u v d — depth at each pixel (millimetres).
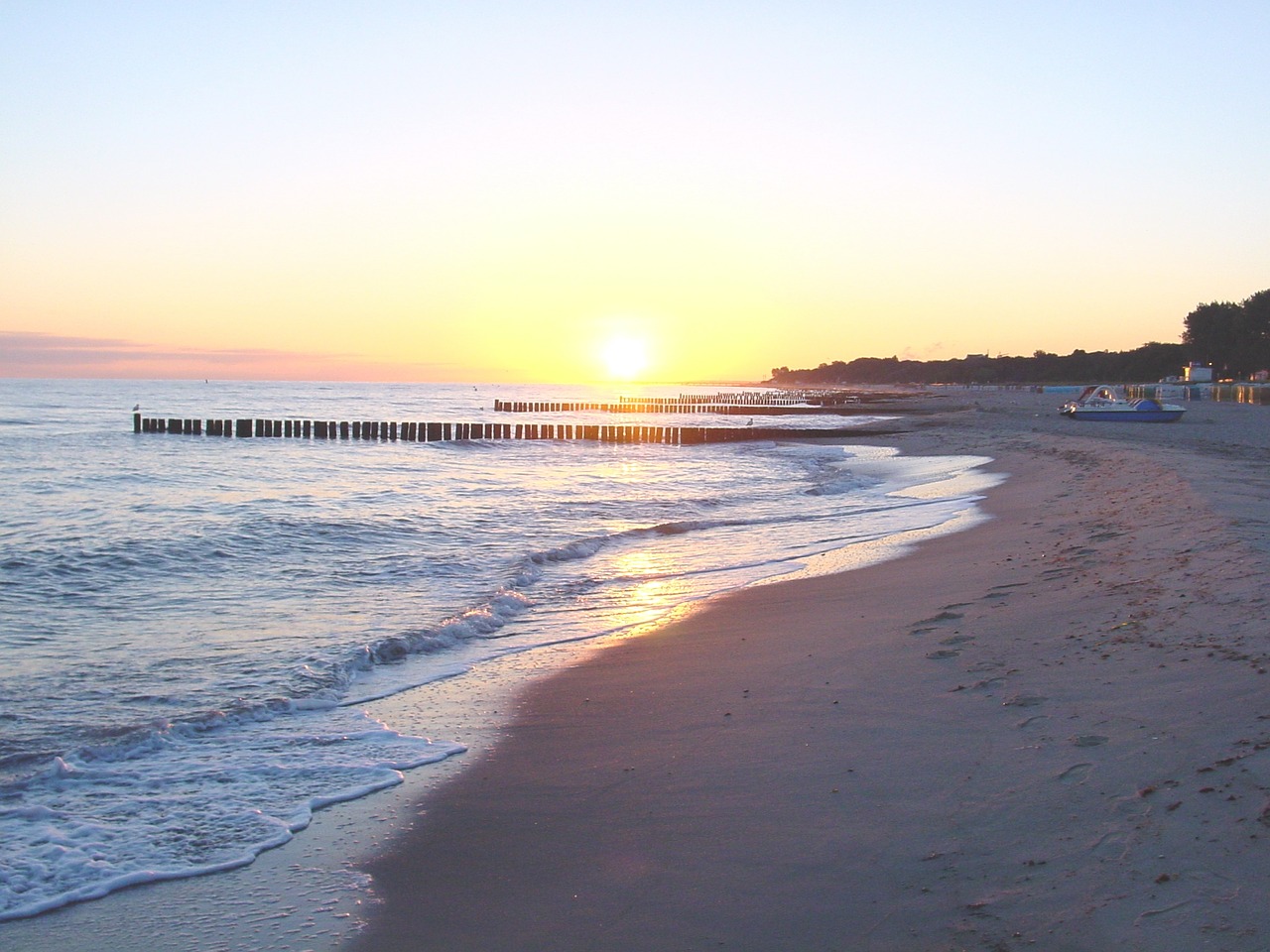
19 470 30156
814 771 5742
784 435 53094
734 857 4754
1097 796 4797
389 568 13875
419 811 5598
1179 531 11719
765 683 7711
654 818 5297
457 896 4590
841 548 15102
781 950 3916
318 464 35156
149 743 6734
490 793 5824
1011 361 181500
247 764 6402
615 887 4574
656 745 6492
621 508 21703
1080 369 156625
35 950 4191
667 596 11977
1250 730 5188
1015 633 8250
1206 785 4645
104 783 6070
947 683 7102
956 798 5094
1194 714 5586
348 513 20203
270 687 8094
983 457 33062
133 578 13086
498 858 4969
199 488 25734
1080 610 8680
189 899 4617
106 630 10172
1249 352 106500
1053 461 27219
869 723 6469
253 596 11969
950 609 9609
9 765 6320
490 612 10844
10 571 13297
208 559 14500
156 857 5047
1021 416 60719
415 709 7582
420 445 48375
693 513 20828
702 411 91438
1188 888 3854
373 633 10008
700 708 7223
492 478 30219
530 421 73438
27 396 105188
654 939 4090
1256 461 22219
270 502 22328
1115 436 36250
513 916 4375
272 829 5363
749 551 15273
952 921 3949
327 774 6203
